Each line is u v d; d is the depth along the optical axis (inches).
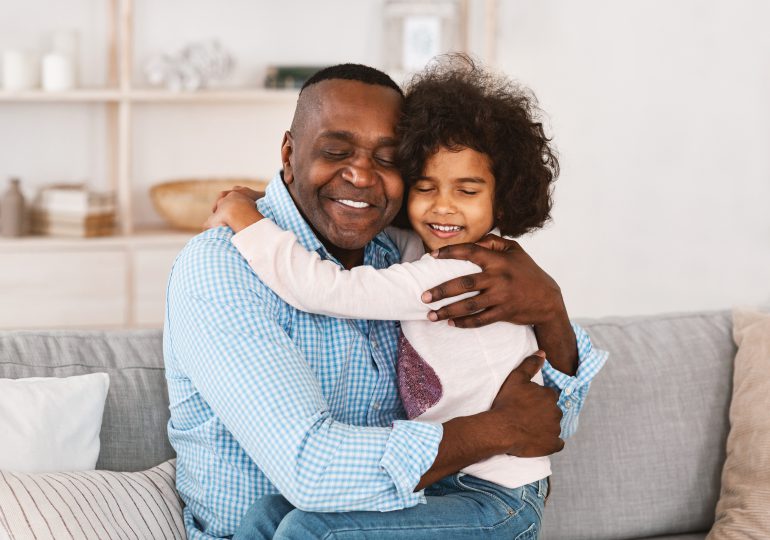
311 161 60.1
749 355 75.8
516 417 57.7
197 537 59.4
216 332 54.8
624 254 166.7
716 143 156.9
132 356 69.4
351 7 161.9
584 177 167.3
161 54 149.7
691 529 76.5
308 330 59.4
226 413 54.6
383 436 53.6
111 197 149.6
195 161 161.5
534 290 61.6
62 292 144.3
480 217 64.2
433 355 61.1
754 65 151.6
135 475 61.9
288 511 55.6
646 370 76.3
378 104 60.4
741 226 155.9
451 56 69.5
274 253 57.0
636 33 161.6
